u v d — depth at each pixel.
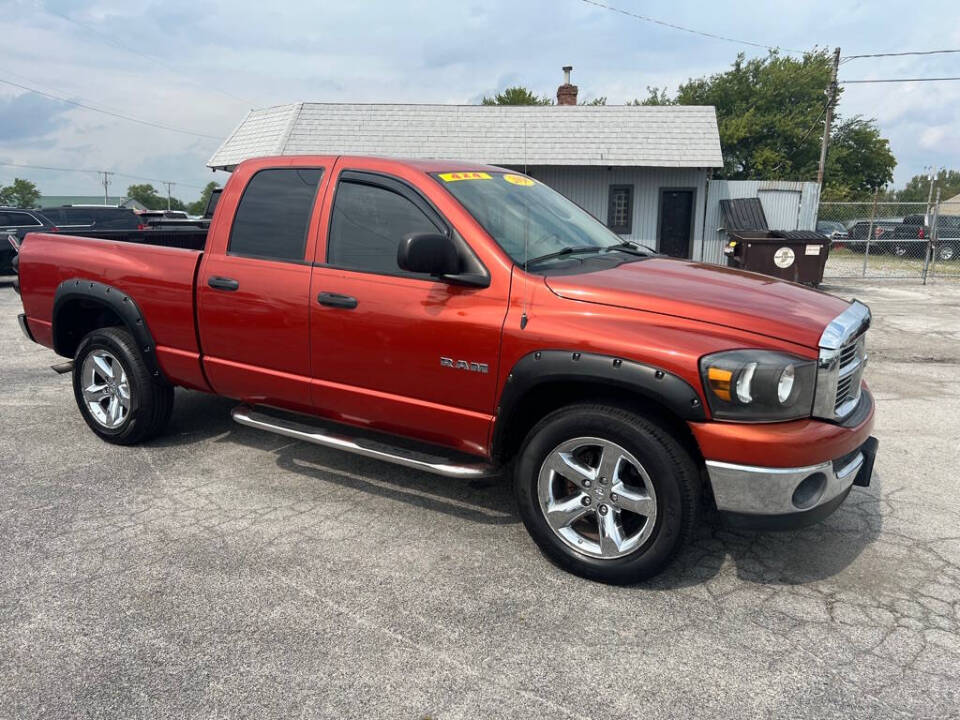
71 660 2.65
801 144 47.28
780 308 3.12
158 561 3.36
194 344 4.34
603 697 2.48
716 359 2.84
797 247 14.55
